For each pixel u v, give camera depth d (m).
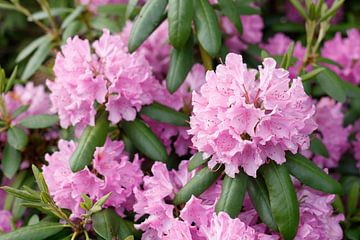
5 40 1.59
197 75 1.09
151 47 1.18
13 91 1.30
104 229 0.95
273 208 0.90
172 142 1.09
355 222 1.12
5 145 1.13
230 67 0.91
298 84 0.90
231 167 0.90
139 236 0.99
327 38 1.42
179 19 1.01
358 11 1.51
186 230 0.91
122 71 1.00
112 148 1.01
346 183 1.23
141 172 1.01
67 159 1.00
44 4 1.23
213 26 1.02
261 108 0.90
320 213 0.96
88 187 0.98
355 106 1.34
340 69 1.30
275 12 1.49
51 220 1.01
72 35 1.22
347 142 1.28
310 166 0.93
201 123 0.90
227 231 0.88
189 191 0.94
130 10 1.10
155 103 1.05
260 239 0.92
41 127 1.11
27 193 0.94
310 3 1.06
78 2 1.30
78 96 1.00
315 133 1.19
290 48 0.99
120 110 1.02
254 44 1.25
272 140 0.89
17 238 0.94
